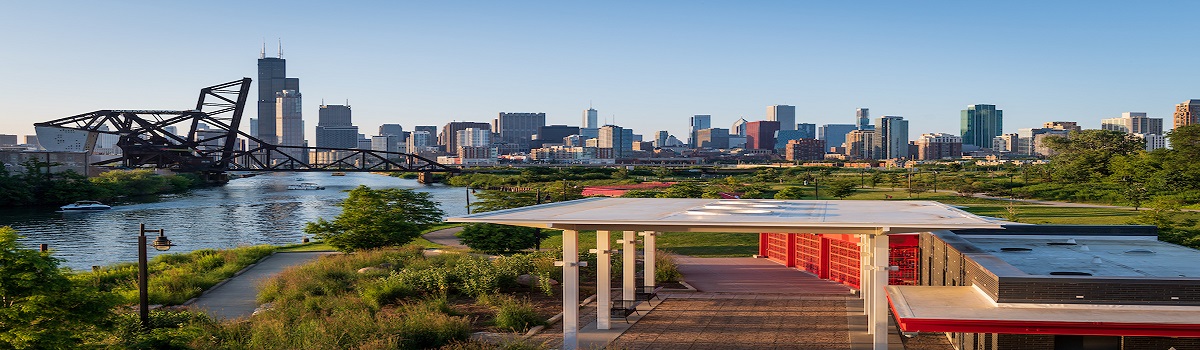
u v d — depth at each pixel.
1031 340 18.78
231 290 36.41
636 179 189.75
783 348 22.94
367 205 48.97
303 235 77.06
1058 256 23.14
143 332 22.52
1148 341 18.38
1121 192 101.75
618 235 56.91
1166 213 51.78
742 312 28.67
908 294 19.92
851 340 23.92
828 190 113.06
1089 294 17.95
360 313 25.58
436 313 25.45
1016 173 173.25
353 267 38.31
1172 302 17.64
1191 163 103.31
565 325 22.42
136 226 86.06
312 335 22.14
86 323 17.80
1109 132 149.62
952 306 18.47
